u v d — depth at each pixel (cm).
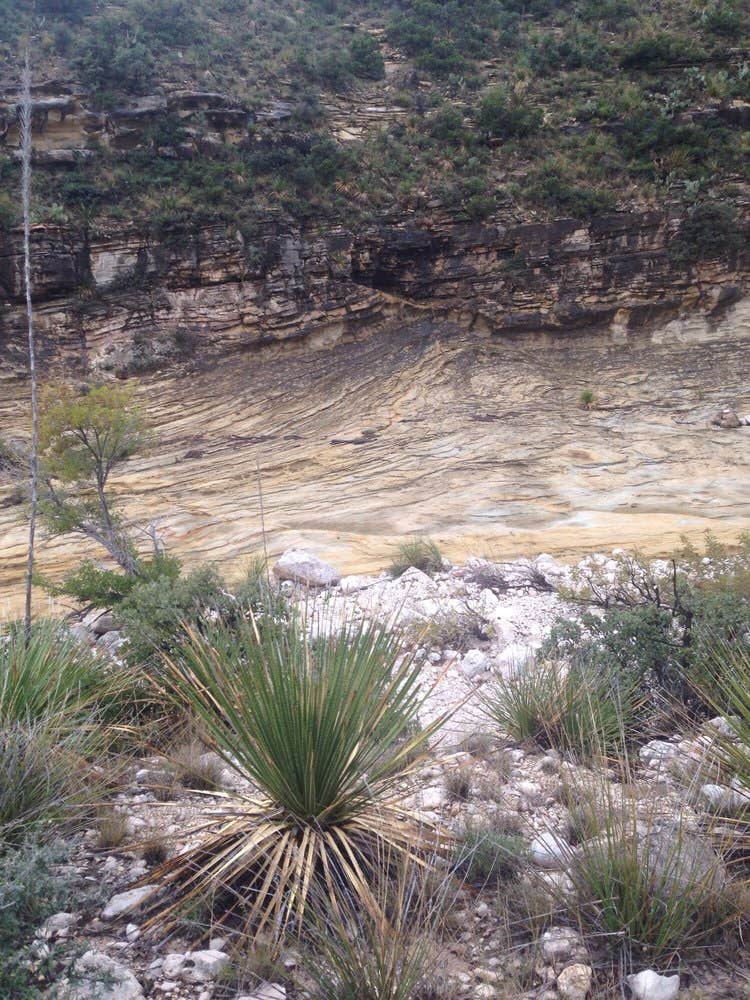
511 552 1260
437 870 323
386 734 378
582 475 1827
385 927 274
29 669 467
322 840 328
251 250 2784
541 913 304
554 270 2970
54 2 3809
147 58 3228
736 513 1557
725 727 439
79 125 2950
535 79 3772
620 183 3080
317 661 376
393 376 2616
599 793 373
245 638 404
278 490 1786
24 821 347
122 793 410
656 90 3553
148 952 293
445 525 1497
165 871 326
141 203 2792
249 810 355
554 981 277
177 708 497
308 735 330
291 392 2508
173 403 2444
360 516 1585
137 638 541
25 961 256
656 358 2783
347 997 259
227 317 2773
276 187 2972
